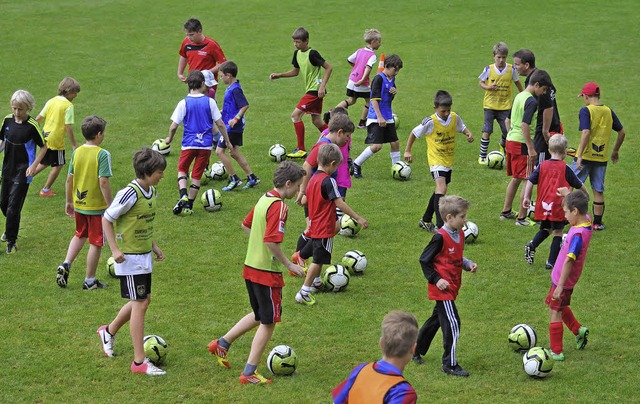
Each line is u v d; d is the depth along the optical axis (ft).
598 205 50.21
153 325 37.52
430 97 83.82
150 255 33.45
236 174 59.57
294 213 53.52
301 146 65.41
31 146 45.73
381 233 49.85
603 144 49.44
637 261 45.34
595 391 32.12
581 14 122.83
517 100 50.57
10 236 46.11
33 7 133.28
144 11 130.72
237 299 40.52
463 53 102.37
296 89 88.17
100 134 39.91
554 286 34.78
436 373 33.60
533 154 49.21
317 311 39.34
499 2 132.67
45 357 34.37
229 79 57.06
